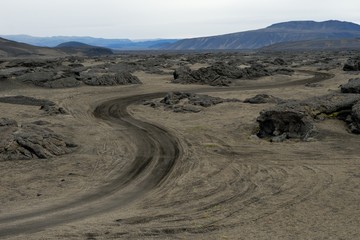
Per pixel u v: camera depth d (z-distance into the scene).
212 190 18.08
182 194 17.72
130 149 26.39
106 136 30.08
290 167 21.39
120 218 14.62
